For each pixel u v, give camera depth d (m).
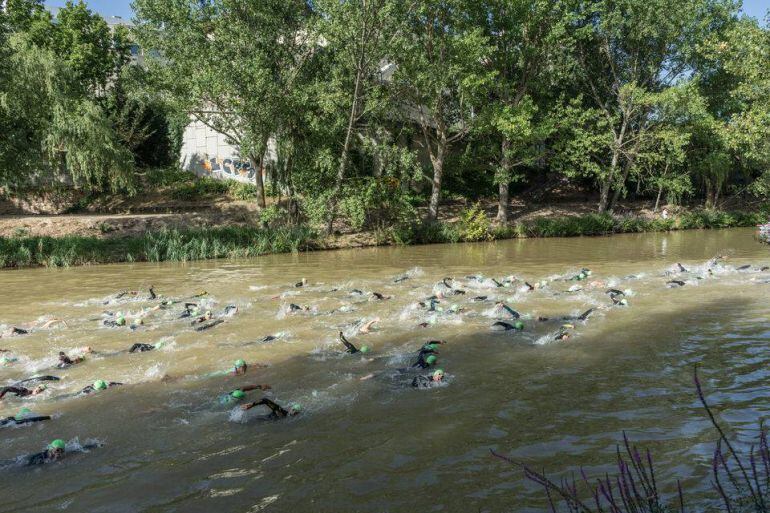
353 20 29.66
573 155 40.34
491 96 41.25
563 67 39.81
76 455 6.77
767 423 6.82
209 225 35.81
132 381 9.50
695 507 4.84
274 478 6.02
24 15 38.59
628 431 6.79
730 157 42.62
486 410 7.68
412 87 34.66
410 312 14.05
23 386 9.36
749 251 26.62
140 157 45.28
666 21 38.47
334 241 33.31
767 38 27.95
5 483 6.13
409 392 8.53
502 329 12.13
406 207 34.31
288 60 32.81
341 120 32.09
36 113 30.53
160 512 5.43
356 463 6.28
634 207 46.75
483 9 36.91
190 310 14.66
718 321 12.32
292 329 12.72
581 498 5.29
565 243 33.06
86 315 14.79
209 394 8.79
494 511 5.17
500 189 40.59
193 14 30.66
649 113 40.94
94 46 41.19
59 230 31.98
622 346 10.59
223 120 33.81
